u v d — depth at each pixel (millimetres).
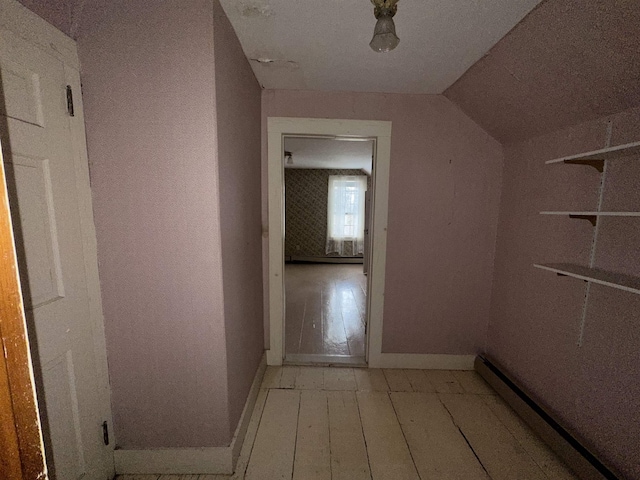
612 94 1246
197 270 1275
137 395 1350
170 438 1377
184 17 1138
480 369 2225
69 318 1122
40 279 1011
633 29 973
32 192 977
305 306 3932
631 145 1020
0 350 369
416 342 2332
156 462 1370
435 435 1650
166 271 1276
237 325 1530
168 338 1316
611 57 1106
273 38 1464
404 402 1934
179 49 1150
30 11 953
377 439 1614
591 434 1408
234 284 1474
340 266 6633
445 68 1722
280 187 2197
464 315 2307
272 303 2307
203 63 1158
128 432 1368
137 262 1271
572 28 1122
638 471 1198
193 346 1320
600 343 1377
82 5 1125
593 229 1419
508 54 1449
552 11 1126
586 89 1310
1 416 373
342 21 1324
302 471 1406
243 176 1632
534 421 1646
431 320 2314
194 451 1366
